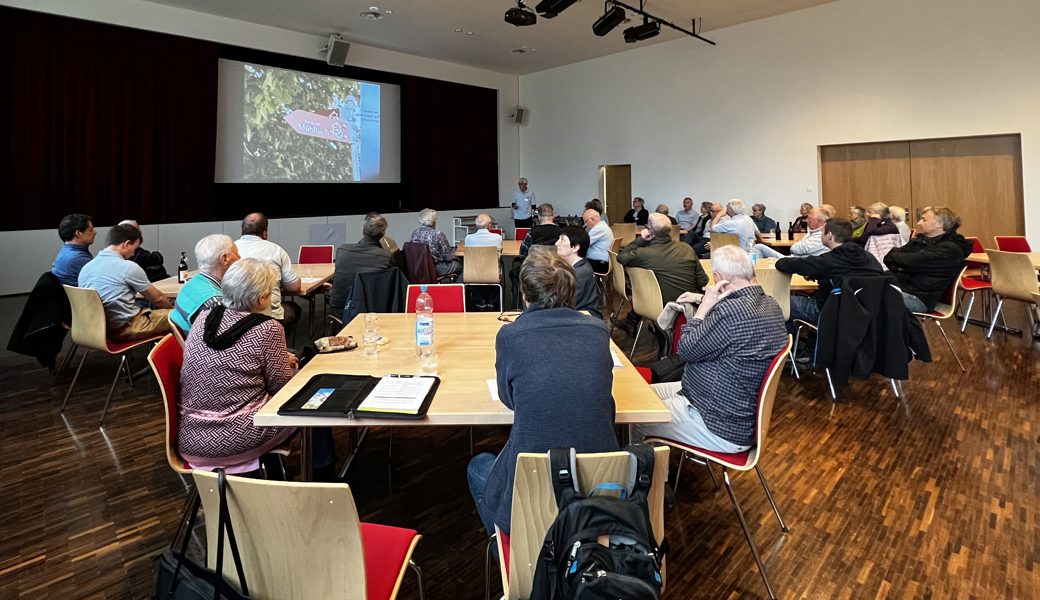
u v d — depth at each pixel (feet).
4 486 7.99
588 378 4.46
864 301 10.43
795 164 26.50
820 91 25.44
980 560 6.26
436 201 34.76
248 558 3.69
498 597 5.84
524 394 4.46
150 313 11.43
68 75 21.76
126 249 11.30
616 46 31.01
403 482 8.27
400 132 32.99
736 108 28.17
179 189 24.82
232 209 26.89
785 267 11.51
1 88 20.43
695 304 9.23
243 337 5.87
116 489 7.95
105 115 22.74
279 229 28.04
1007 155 21.75
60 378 12.66
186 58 24.38
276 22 26.02
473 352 7.14
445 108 34.60
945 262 12.70
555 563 3.63
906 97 23.26
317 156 29.35
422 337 6.81
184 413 5.94
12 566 6.26
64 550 6.57
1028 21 20.48
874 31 23.80
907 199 24.16
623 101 32.76
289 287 12.10
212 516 3.73
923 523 6.98
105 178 23.00
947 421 10.01
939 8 22.21
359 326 8.71
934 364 13.21
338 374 6.14
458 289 10.39
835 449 9.05
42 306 11.50
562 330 4.70
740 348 6.01
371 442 9.61
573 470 3.78
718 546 6.63
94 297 10.03
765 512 7.33
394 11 24.52
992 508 7.27
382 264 13.08
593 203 22.79
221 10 24.36
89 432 9.82
